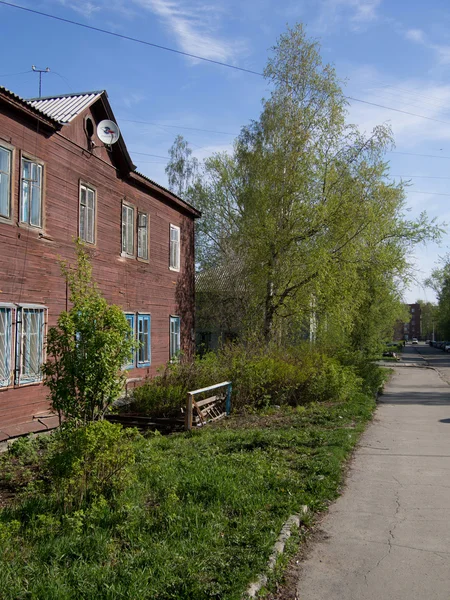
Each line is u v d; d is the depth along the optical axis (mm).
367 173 22422
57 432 7484
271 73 23906
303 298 22734
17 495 6902
